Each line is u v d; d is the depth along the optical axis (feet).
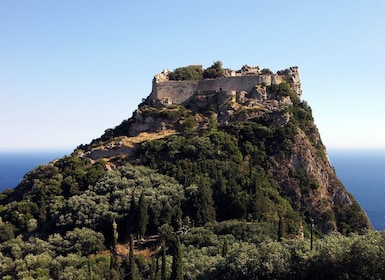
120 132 472.03
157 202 313.53
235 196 324.80
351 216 382.83
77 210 326.85
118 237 305.94
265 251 207.41
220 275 215.31
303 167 388.78
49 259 285.43
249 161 378.12
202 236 283.18
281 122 412.98
